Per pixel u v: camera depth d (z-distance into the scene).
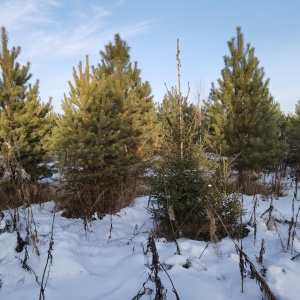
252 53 9.02
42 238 4.44
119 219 6.50
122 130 8.08
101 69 10.76
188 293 3.05
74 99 7.17
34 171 8.51
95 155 7.02
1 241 4.34
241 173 8.90
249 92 9.01
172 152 5.35
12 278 3.36
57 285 3.23
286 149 11.70
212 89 9.69
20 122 8.06
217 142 8.63
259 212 6.30
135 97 9.77
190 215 5.16
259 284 2.95
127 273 3.53
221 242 4.63
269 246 4.30
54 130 7.23
